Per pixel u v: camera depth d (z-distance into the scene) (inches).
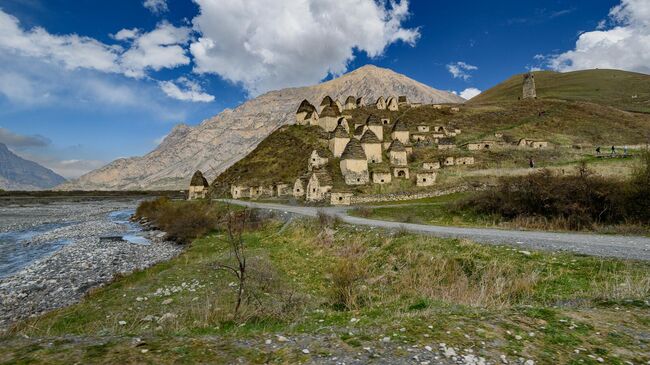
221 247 1168.2
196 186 3127.5
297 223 1291.8
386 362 251.0
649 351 276.5
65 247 1347.2
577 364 255.6
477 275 593.3
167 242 1466.5
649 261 547.5
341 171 2564.0
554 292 483.2
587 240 745.0
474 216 1433.3
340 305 526.6
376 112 4347.9
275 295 580.7
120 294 653.3
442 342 286.2
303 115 4104.3
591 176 1349.7
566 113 4333.2
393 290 591.5
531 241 733.9
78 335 294.4
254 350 265.9
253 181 3046.3
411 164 2832.2
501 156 2854.3
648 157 1157.1
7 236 1722.4
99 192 6924.2
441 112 4498.0
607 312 364.2
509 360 259.1
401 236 863.1
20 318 618.2
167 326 428.5
